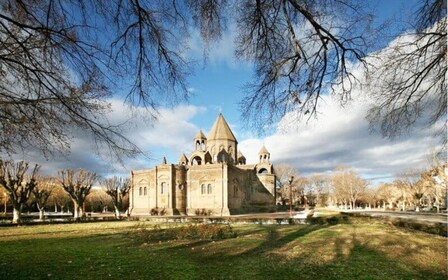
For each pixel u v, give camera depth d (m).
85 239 22.84
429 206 81.75
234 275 11.09
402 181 82.62
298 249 16.59
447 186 45.12
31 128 6.17
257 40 6.59
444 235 20.42
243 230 28.53
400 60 7.39
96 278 10.94
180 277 10.92
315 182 124.44
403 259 13.02
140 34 5.91
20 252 16.80
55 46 5.55
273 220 38.41
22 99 5.95
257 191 83.44
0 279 10.88
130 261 13.96
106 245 19.48
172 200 65.19
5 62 5.82
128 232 26.30
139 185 69.12
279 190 108.75
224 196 64.56
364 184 99.88
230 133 82.12
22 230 30.95
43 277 11.14
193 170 67.69
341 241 19.17
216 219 42.22
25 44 5.68
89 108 6.07
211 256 15.04
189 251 16.72
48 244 20.09
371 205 131.00
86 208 96.12
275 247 17.56
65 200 82.62
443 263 12.09
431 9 6.76
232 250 16.78
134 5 5.64
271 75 6.82
